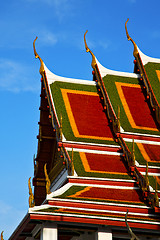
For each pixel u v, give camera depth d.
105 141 59.94
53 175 63.72
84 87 67.12
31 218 49.03
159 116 63.22
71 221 49.50
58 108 63.00
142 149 59.22
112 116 62.41
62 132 59.75
